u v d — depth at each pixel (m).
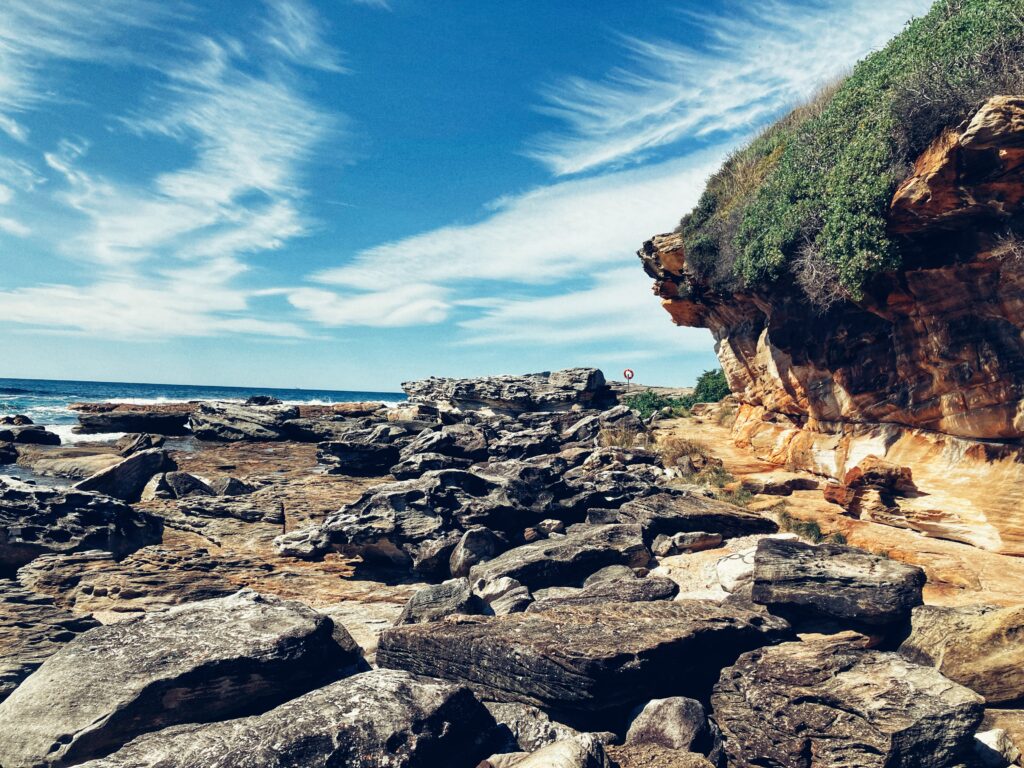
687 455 22.53
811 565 11.48
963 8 13.98
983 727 9.20
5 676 9.49
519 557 14.69
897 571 11.03
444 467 24.20
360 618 13.09
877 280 15.30
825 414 19.42
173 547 17.48
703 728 9.22
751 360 24.39
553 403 42.09
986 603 11.70
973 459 14.44
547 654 9.41
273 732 7.61
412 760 7.71
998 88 11.90
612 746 8.82
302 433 43.62
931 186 12.45
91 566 14.92
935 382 15.30
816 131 17.69
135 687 8.48
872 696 8.94
